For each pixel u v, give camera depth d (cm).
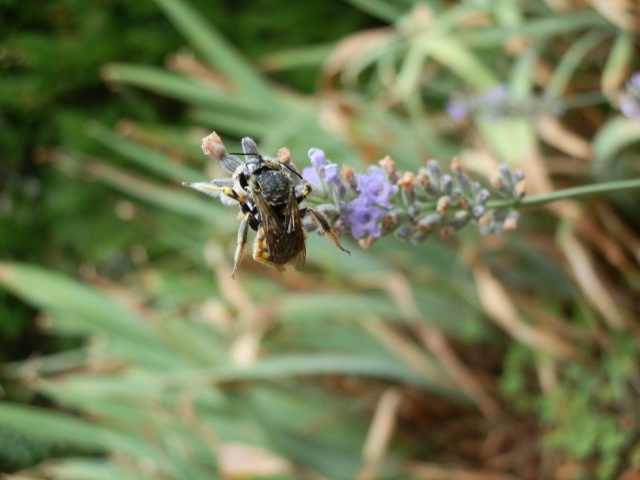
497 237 27
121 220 40
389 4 36
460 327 28
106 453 38
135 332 28
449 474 25
